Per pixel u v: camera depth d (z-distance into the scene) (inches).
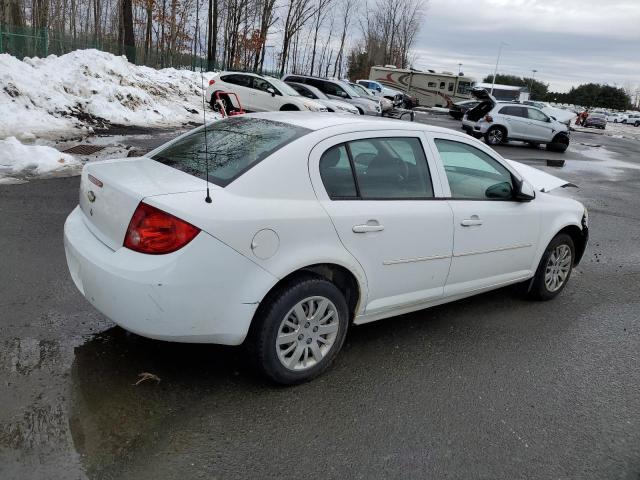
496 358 153.6
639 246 306.3
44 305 157.4
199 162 131.9
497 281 175.6
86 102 581.9
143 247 110.0
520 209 174.7
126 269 109.3
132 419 111.4
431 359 149.3
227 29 1350.9
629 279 242.1
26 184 294.5
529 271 187.5
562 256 199.6
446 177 154.8
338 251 127.3
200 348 142.1
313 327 128.0
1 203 253.4
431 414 123.6
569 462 111.4
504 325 176.7
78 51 689.0
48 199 267.6
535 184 251.3
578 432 121.8
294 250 120.1
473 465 108.0
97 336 143.2
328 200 127.9
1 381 119.6
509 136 840.9
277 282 118.4
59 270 182.9
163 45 1259.8
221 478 97.9
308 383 131.3
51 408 112.3
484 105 879.1
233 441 108.0
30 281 172.4
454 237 153.3
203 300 110.7
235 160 126.7
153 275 107.5
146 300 108.4
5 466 95.3
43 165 335.0
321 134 132.5
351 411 121.7
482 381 140.3
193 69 1147.9
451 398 131.1
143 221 110.0
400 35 2534.5
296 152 126.0
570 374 148.3
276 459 104.2
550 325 180.5
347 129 137.5
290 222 118.9
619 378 148.6
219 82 736.3
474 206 159.5
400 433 115.7
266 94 696.4
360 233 130.8
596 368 153.2
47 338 139.8
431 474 104.3
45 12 1146.7
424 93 1835.6
